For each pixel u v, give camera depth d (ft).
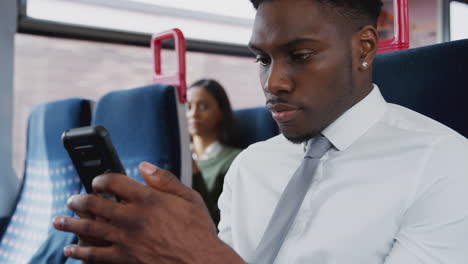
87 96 7.55
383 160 2.42
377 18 2.36
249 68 9.48
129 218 1.36
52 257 5.05
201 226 1.45
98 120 4.99
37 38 7.11
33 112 6.32
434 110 2.77
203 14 8.63
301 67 2.11
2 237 6.33
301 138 2.22
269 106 2.22
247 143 7.95
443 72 2.75
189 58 8.59
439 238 2.14
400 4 3.29
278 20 2.09
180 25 8.38
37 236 5.65
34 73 7.13
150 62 8.06
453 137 2.35
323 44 2.09
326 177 2.51
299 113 2.16
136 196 1.36
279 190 2.78
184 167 4.45
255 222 2.79
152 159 4.41
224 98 8.18
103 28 7.52
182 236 1.41
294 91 2.13
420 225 2.22
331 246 2.32
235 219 2.87
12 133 7.01
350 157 2.50
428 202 2.23
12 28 6.86
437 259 2.12
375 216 2.31
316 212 2.45
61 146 5.63
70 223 1.39
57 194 5.58
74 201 1.37
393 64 2.99
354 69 2.29
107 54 7.66
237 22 9.07
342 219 2.36
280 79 2.11
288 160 2.84
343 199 2.41
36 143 6.13
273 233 2.41
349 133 2.52
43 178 5.90
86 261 1.44
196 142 8.39
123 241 1.39
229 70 9.25
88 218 1.40
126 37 7.73
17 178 7.08
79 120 5.49
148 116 4.48
